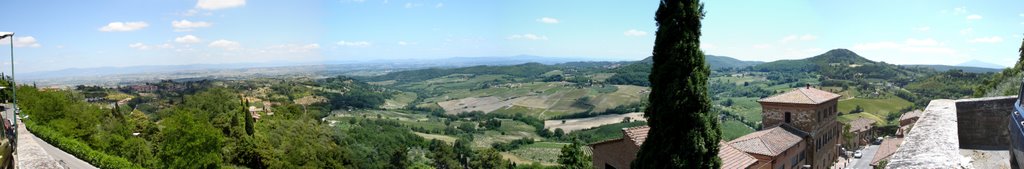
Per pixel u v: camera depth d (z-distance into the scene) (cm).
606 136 15588
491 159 12962
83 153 5122
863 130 9975
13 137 2280
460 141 15550
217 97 16462
